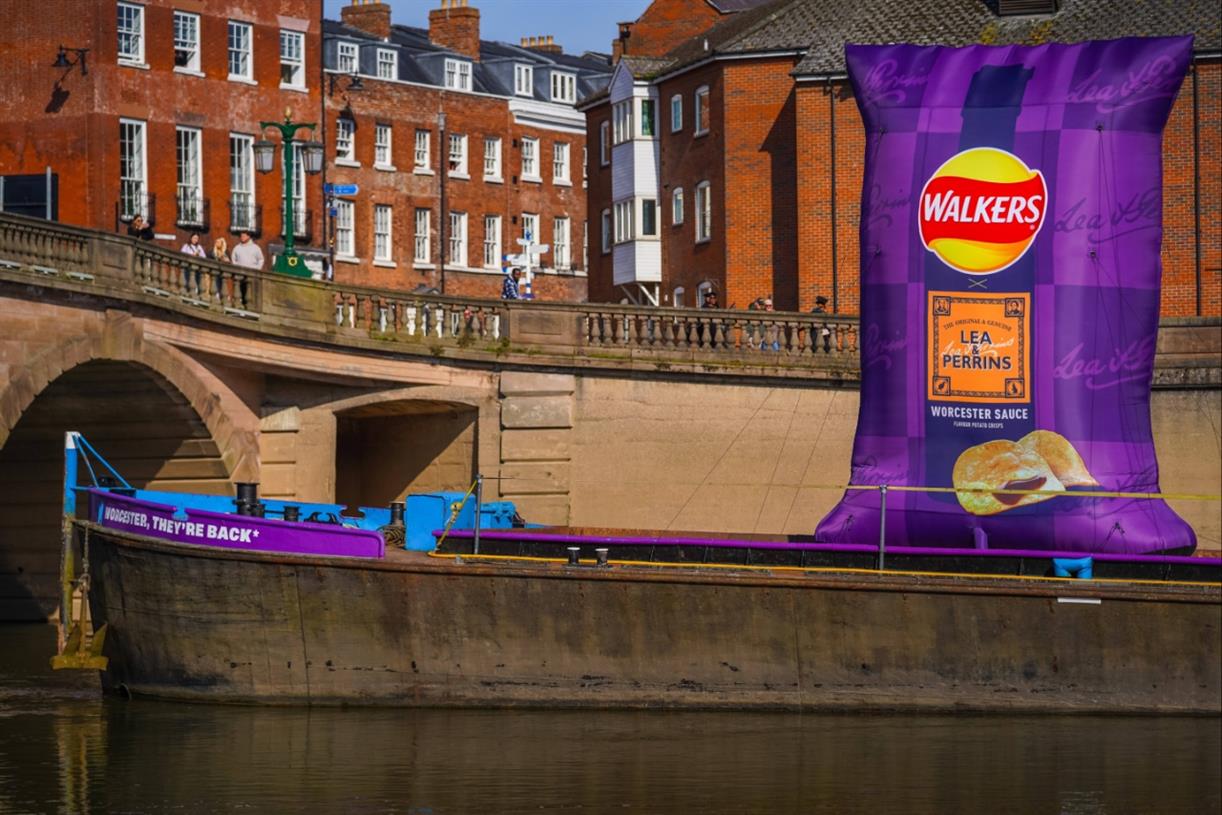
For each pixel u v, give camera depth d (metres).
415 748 28.47
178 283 41.22
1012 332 30.75
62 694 32.88
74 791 26.44
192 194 59.88
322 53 66.56
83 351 39.28
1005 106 30.91
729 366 44.91
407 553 31.73
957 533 30.88
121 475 44.31
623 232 64.50
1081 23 54.41
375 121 76.50
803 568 30.77
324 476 44.22
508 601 30.52
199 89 59.94
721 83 58.69
